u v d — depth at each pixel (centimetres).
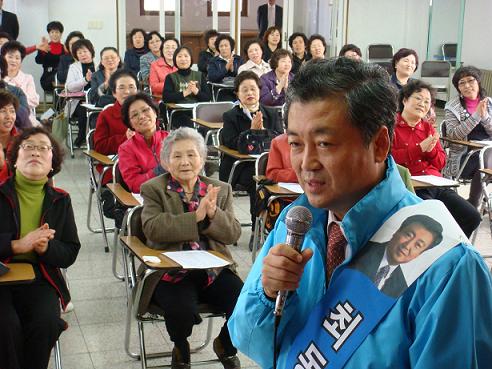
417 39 1240
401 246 95
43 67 1002
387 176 100
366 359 92
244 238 473
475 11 1120
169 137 294
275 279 99
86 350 306
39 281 262
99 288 379
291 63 661
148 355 295
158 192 287
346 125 93
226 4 1163
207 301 272
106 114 486
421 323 89
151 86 804
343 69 94
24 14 1052
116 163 392
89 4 1089
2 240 253
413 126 429
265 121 490
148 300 262
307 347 100
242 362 297
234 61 871
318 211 109
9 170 286
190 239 278
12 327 241
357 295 96
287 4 1170
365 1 1209
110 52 700
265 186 381
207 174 498
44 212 267
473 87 554
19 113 490
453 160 547
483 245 473
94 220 502
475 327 88
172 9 1143
